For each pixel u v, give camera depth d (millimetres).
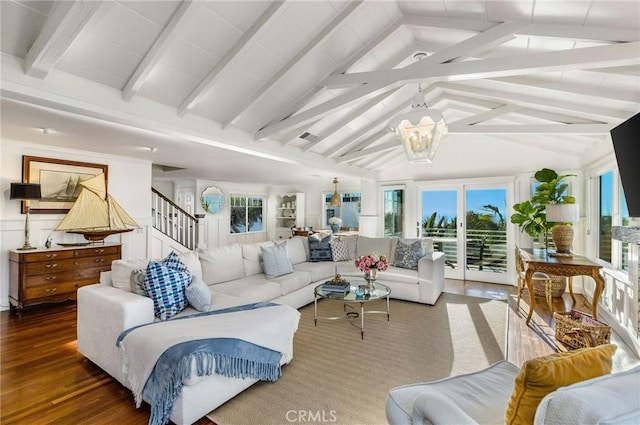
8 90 2010
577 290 5117
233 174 7188
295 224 9984
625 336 3139
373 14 2816
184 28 2293
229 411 1986
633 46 2012
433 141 2830
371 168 6934
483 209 5996
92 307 2488
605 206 4281
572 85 2809
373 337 3180
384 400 2105
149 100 2791
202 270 3486
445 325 3527
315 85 3451
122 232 4832
